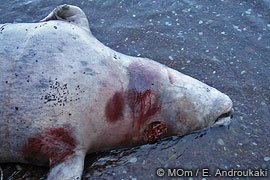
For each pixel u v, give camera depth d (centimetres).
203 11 284
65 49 193
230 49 258
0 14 280
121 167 204
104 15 283
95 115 194
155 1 293
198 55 254
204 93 211
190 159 208
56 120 188
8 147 190
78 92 190
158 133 207
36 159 197
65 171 190
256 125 221
